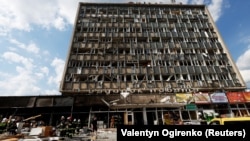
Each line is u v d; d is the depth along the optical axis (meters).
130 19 35.69
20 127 12.88
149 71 28.16
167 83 27.11
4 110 20.30
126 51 31.30
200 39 33.59
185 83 27.31
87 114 21.50
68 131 12.92
